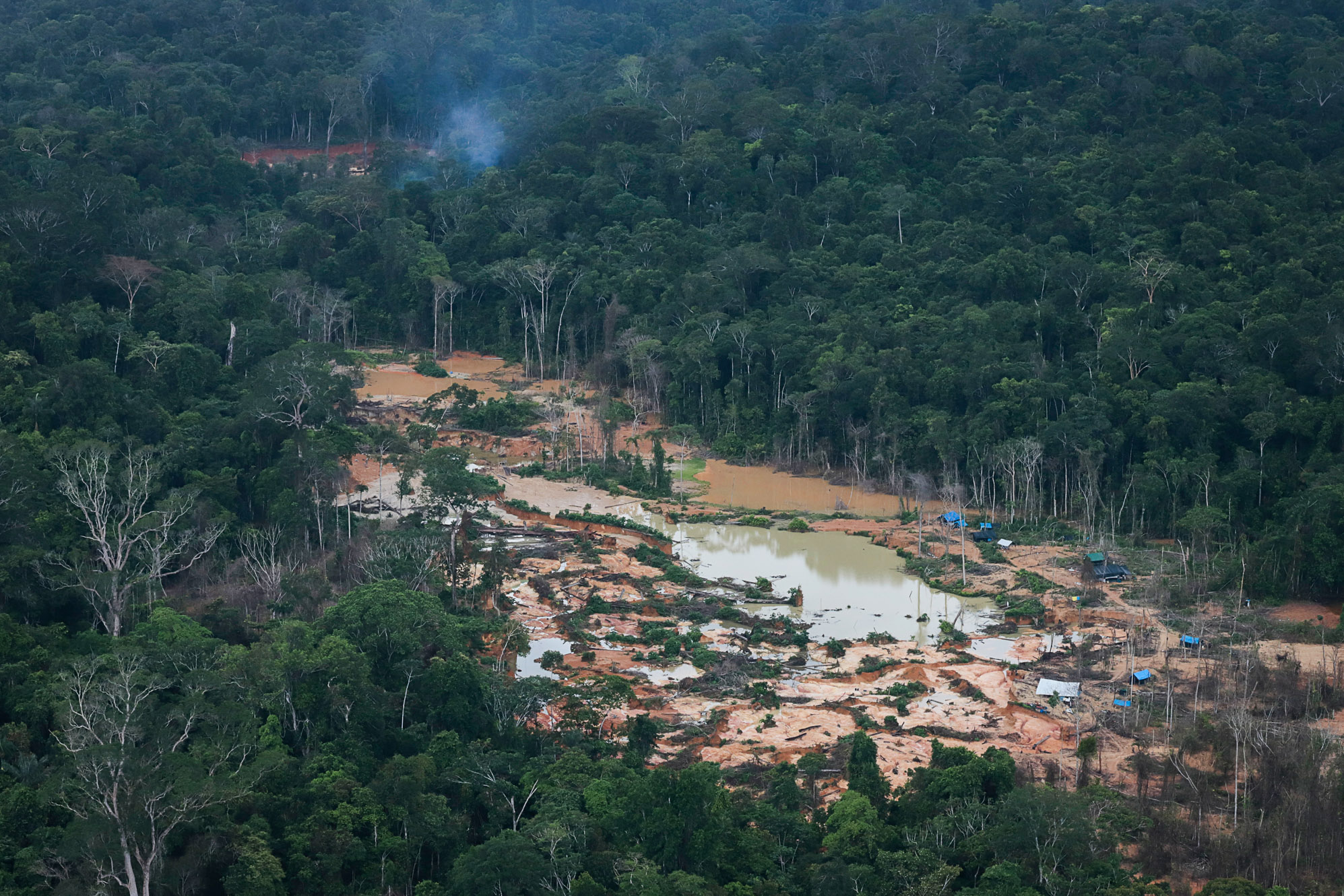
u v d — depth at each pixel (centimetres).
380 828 17700
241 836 16925
